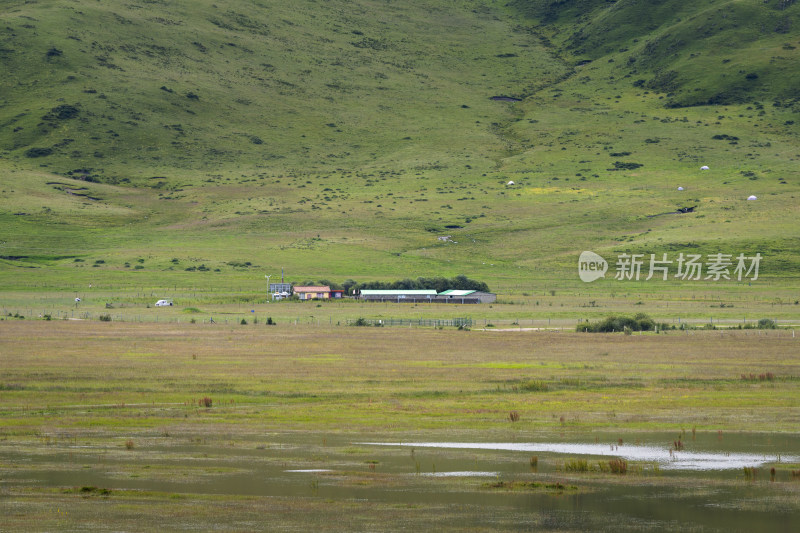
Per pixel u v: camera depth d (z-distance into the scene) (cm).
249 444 7175
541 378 11412
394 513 5184
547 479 6034
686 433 7725
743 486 5844
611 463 6269
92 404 9138
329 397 9731
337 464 6462
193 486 5788
